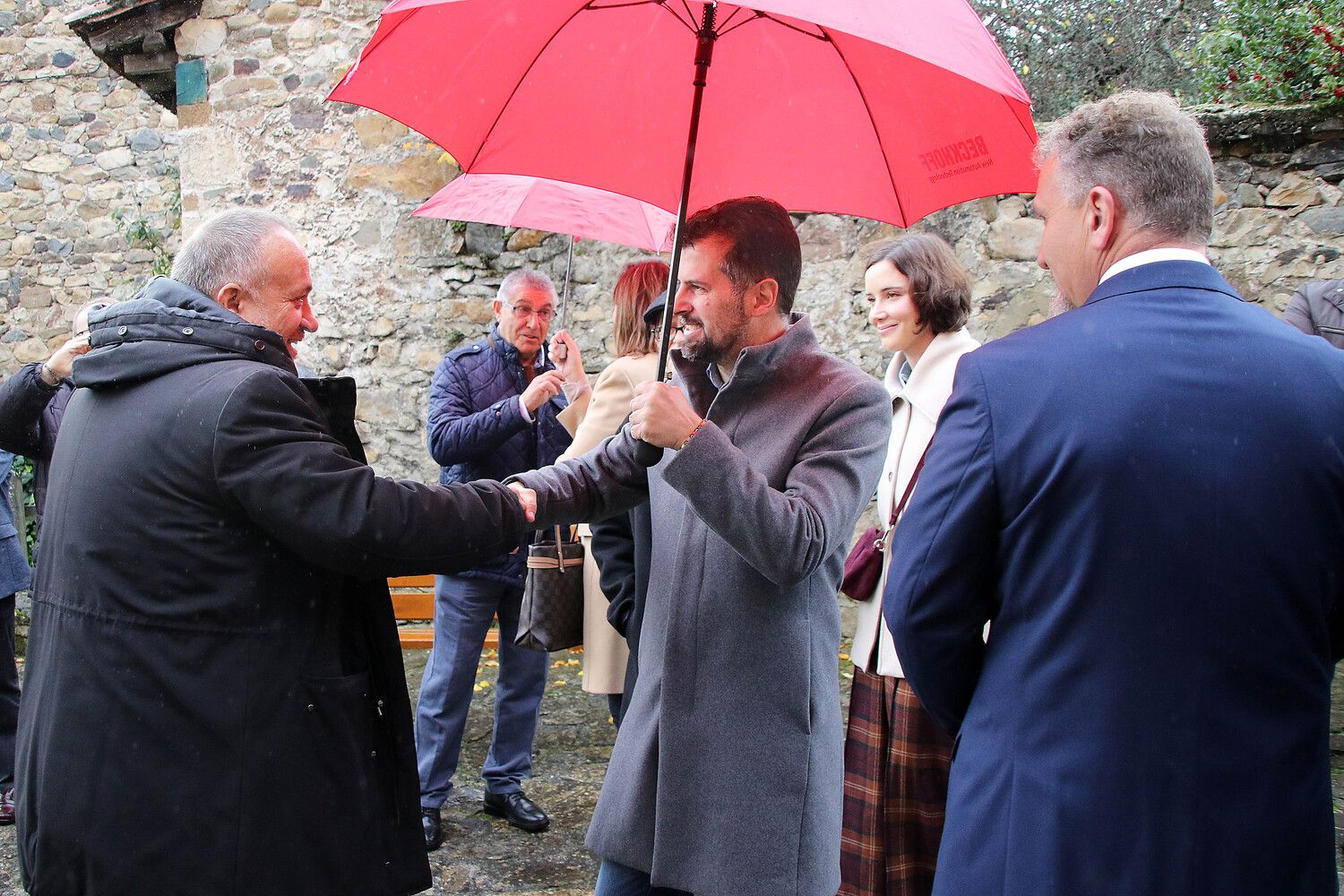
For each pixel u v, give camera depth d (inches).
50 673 65.4
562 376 135.4
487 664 207.2
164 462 62.9
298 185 245.3
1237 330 50.8
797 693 71.5
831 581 76.1
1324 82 183.2
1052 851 48.9
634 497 75.5
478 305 238.5
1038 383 51.4
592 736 169.5
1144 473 48.3
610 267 231.0
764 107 82.0
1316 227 183.3
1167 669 48.1
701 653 72.4
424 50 78.7
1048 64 236.7
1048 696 50.3
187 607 62.9
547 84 84.0
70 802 62.9
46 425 130.9
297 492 61.9
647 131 85.3
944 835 54.6
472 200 145.0
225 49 247.8
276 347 67.4
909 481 98.5
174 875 62.2
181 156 251.6
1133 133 53.6
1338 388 50.1
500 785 137.6
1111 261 55.0
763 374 73.9
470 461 138.9
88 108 383.9
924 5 58.3
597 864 125.4
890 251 104.0
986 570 54.0
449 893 117.8
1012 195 198.7
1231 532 47.8
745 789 70.4
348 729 66.6
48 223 387.9
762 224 73.4
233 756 62.9
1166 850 47.6
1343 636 52.6
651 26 80.9
